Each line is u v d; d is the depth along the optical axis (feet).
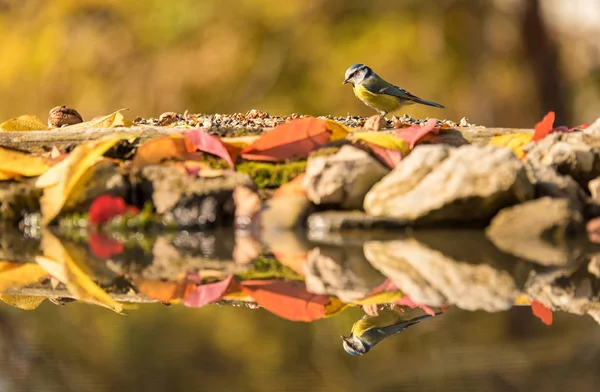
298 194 30.09
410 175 29.30
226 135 33.63
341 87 99.35
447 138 33.47
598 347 17.02
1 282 22.41
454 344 17.35
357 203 29.96
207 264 24.22
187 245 27.22
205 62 103.81
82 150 30.22
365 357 16.74
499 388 15.70
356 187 29.78
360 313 19.29
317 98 100.32
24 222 30.27
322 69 100.32
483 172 28.40
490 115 103.35
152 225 29.50
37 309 19.90
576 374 16.14
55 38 105.60
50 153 32.50
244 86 103.04
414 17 101.14
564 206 28.02
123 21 105.19
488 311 19.19
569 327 17.95
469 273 22.65
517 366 16.37
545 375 16.06
